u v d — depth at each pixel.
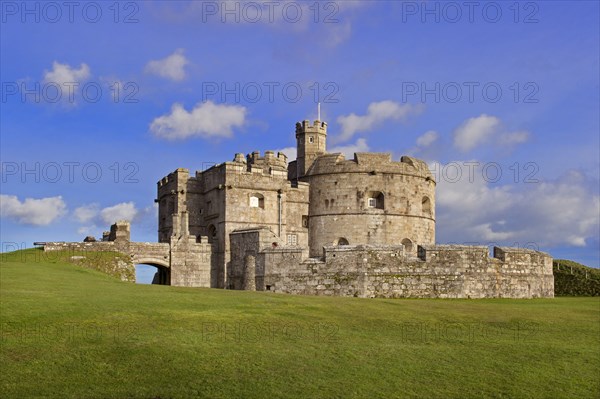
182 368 19.81
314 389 18.48
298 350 22.28
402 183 77.69
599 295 58.78
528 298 49.25
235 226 70.81
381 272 47.28
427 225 80.12
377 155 77.56
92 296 30.03
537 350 23.88
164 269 69.19
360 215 76.25
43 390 17.92
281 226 74.19
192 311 27.70
